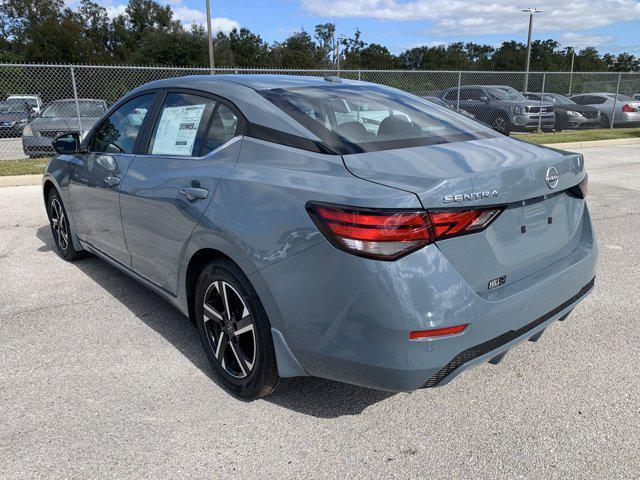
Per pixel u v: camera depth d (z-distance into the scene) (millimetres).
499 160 2396
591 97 19000
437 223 2047
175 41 51062
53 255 5059
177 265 2961
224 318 2705
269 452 2330
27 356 3143
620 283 4297
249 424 2520
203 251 2732
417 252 2045
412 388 2135
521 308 2314
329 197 2160
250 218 2406
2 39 66188
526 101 16281
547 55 87000
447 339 2078
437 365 2096
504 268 2316
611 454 2301
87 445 2361
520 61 81438
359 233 2043
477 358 2215
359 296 2072
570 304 2701
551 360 3104
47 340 3342
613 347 3250
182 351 3215
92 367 3025
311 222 2188
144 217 3201
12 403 2672
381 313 2043
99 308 3834
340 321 2141
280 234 2279
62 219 4746
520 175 2301
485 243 2213
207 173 2732
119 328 3518
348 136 2562
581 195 2824
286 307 2289
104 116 4027
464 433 2455
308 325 2238
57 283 4316
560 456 2293
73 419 2545
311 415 2592
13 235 5766
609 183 8617
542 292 2414
